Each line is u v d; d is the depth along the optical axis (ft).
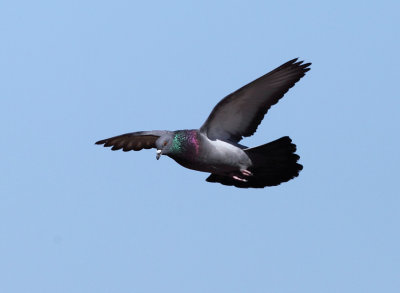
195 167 49.52
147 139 51.85
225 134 50.14
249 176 50.90
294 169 49.96
